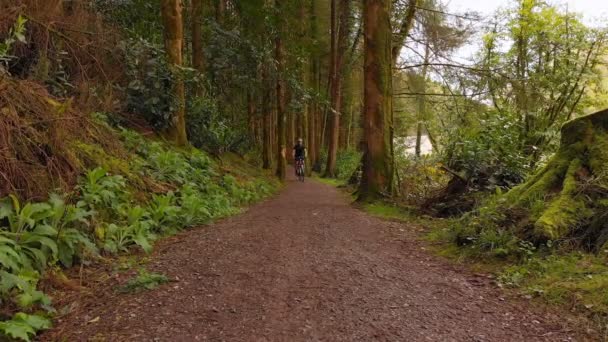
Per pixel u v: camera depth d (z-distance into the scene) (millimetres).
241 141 17891
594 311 3203
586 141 5492
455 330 3080
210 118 13500
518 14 14109
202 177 9047
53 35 6957
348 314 3322
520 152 8602
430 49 13891
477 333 3037
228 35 15578
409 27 14305
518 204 5426
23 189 4137
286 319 3215
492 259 4652
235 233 6113
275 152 27328
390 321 3211
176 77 10156
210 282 3988
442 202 8008
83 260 4207
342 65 24875
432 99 15477
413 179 10734
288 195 13117
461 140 8914
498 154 8305
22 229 3754
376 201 9328
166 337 2893
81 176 5230
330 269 4457
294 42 19453
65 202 4418
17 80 4961
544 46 14273
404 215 7977
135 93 9633
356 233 6336
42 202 4246
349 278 4180
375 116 9625
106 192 5113
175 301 3510
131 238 5164
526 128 12461
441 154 11070
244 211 8703
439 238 5824
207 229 6461
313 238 5902
